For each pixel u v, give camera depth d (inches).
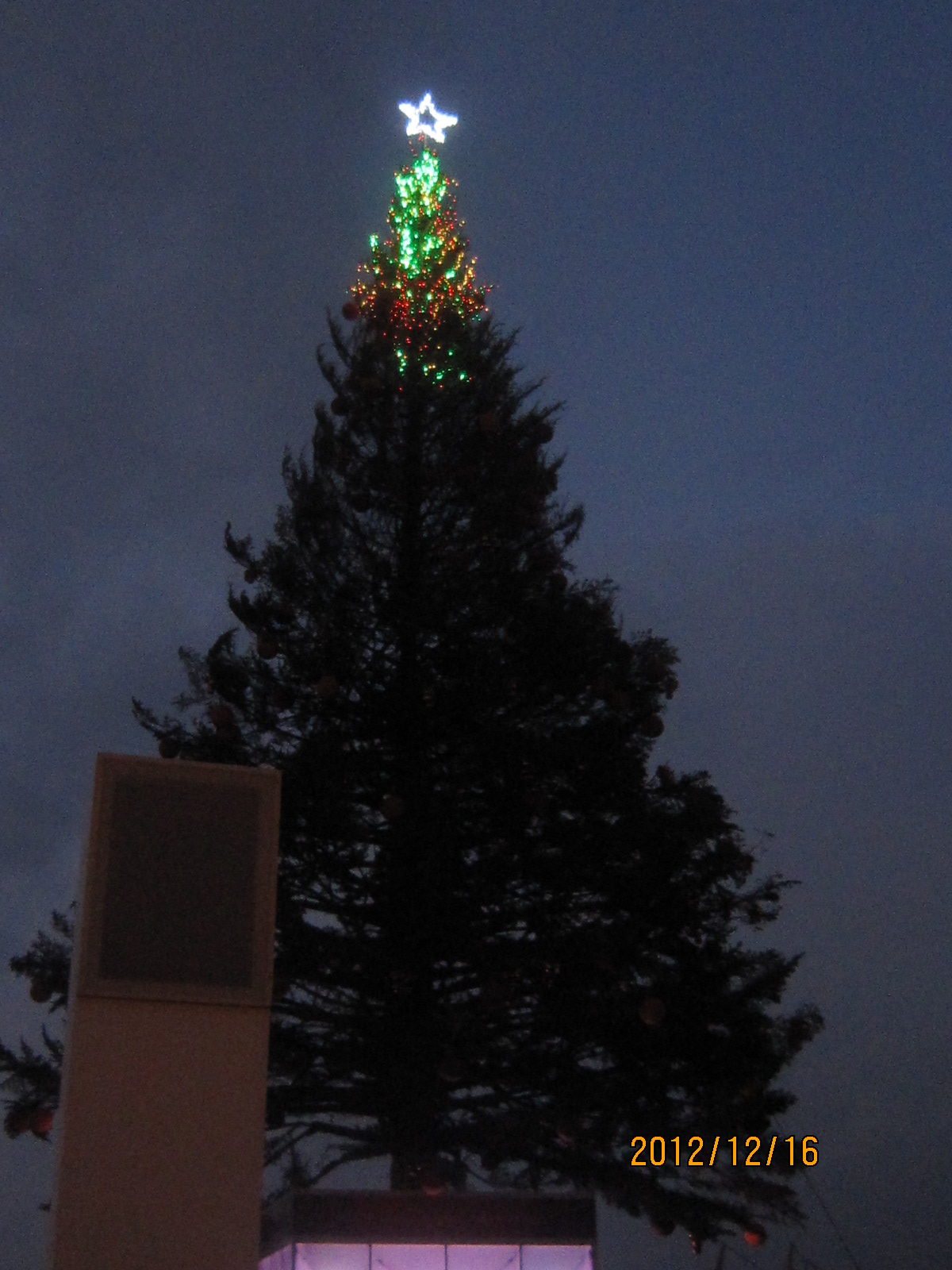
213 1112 358.0
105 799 379.6
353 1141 666.2
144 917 371.9
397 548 723.4
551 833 629.9
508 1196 507.2
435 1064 591.8
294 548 719.1
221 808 386.3
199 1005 366.3
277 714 684.1
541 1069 593.9
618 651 676.7
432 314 781.3
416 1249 496.4
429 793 647.1
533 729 663.1
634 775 647.8
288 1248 497.0
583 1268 502.9
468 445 738.2
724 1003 586.6
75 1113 351.6
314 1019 621.9
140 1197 348.5
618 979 598.5
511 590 701.9
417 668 690.8
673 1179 582.6
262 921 378.6
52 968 599.5
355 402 758.5
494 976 605.9
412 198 826.8
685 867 618.5
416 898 616.4
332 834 629.6
